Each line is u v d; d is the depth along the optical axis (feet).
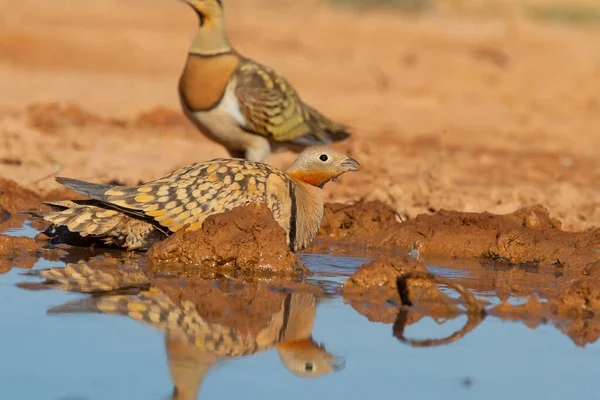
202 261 33.09
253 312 28.78
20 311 27.78
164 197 33.19
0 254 33.73
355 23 147.13
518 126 83.61
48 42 111.34
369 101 91.35
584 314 30.09
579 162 68.28
